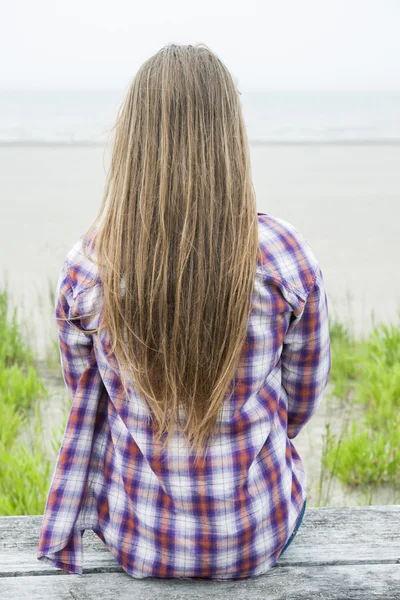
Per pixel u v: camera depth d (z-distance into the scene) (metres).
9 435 4.14
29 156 24.75
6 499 3.19
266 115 53.00
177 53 1.60
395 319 7.07
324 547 1.93
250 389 1.64
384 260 10.06
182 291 1.50
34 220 13.05
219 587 1.75
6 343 5.64
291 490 1.85
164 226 1.49
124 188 1.54
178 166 1.50
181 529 1.68
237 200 1.52
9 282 8.43
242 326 1.54
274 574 1.80
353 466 3.85
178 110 1.53
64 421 4.14
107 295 1.55
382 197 16.17
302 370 1.83
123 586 1.76
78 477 1.74
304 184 18.39
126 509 1.74
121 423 1.71
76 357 1.76
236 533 1.68
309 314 1.71
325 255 10.45
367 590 1.76
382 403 4.60
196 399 1.57
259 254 1.62
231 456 1.65
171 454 1.64
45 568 1.84
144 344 1.54
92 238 1.67
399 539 1.97
